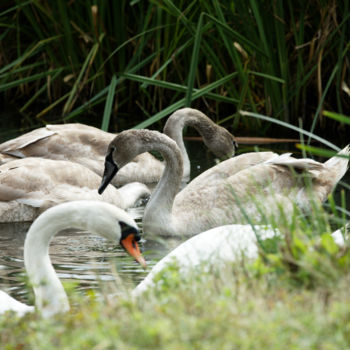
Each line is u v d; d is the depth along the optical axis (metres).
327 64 19.17
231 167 14.02
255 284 6.35
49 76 21.03
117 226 8.20
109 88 17.69
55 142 16.14
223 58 19.91
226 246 8.24
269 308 5.84
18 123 20.22
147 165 16.75
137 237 8.26
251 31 17.86
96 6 19.44
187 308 5.84
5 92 23.03
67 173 13.81
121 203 14.38
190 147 18.58
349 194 13.94
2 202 13.19
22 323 6.21
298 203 13.23
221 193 13.20
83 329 5.70
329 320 5.45
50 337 5.67
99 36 20.45
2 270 10.26
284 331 5.34
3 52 22.22
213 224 12.93
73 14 20.80
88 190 13.88
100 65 20.97
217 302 5.84
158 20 19.22
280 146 17.69
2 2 21.62
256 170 13.48
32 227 8.12
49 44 21.20
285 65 18.42
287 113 18.94
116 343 5.24
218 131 17.30
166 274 7.36
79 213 8.16
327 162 14.24
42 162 13.84
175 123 16.89
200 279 6.80
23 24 22.03
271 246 7.44
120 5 20.36
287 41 19.34
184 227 12.72
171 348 5.06
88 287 9.40
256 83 19.53
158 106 21.09
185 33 19.61
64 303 7.86
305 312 5.69
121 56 20.83
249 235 8.28
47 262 8.09
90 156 16.28
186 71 20.17
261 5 17.69
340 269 6.30
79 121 20.52
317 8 18.08
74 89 19.88
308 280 6.34
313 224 8.09
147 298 6.47
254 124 19.38
